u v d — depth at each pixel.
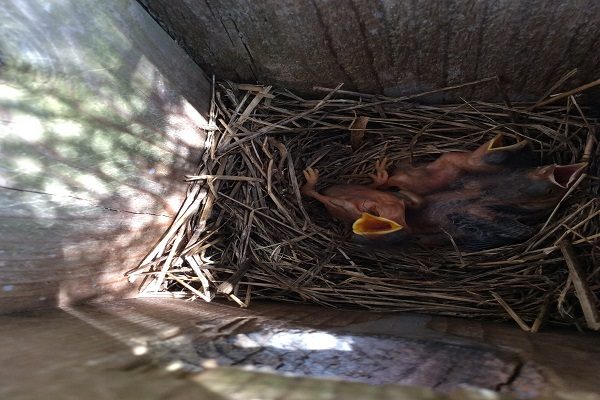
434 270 0.19
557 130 0.18
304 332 0.12
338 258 0.20
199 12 0.15
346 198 0.18
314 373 0.09
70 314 0.13
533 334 0.14
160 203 0.17
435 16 0.14
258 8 0.14
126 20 0.14
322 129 0.20
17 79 0.10
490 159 0.17
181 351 0.10
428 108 0.18
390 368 0.09
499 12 0.13
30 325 0.12
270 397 0.08
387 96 0.18
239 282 0.18
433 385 0.09
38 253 0.13
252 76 0.18
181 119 0.16
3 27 0.10
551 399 0.08
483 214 0.17
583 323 0.16
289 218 0.19
